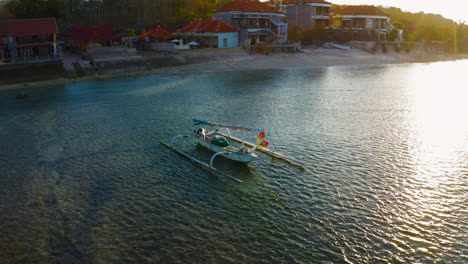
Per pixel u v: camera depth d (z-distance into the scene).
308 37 106.06
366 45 103.50
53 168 25.03
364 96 48.41
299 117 37.44
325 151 27.72
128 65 71.94
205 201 20.38
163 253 15.63
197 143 30.45
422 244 16.08
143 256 15.45
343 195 20.72
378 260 15.05
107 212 19.11
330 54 94.44
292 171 24.33
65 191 21.56
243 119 36.97
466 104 43.22
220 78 64.94
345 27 114.00
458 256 15.25
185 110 41.16
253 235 16.97
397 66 84.00
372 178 22.86
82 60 74.00
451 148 28.08
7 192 21.44
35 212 19.12
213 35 88.06
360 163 25.28
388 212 18.78
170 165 25.73
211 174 24.23
